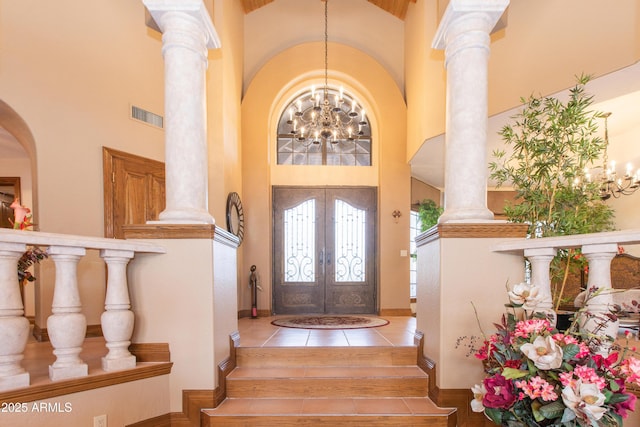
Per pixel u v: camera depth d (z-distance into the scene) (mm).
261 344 3648
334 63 6633
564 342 1678
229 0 5555
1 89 3789
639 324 3703
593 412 1453
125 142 4734
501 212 8234
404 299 6480
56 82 4168
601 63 3520
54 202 4105
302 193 6840
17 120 4055
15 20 3898
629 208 6660
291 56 6598
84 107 4379
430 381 2998
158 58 5137
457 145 3012
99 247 2367
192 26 2984
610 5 3480
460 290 2805
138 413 2520
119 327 2508
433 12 5223
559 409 1562
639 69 3400
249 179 6441
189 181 2930
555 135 3064
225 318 3137
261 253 6398
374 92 6633
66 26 4258
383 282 6504
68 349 2258
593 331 1905
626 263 6160
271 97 6539
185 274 2764
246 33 6734
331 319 5832
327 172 6875
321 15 6777
